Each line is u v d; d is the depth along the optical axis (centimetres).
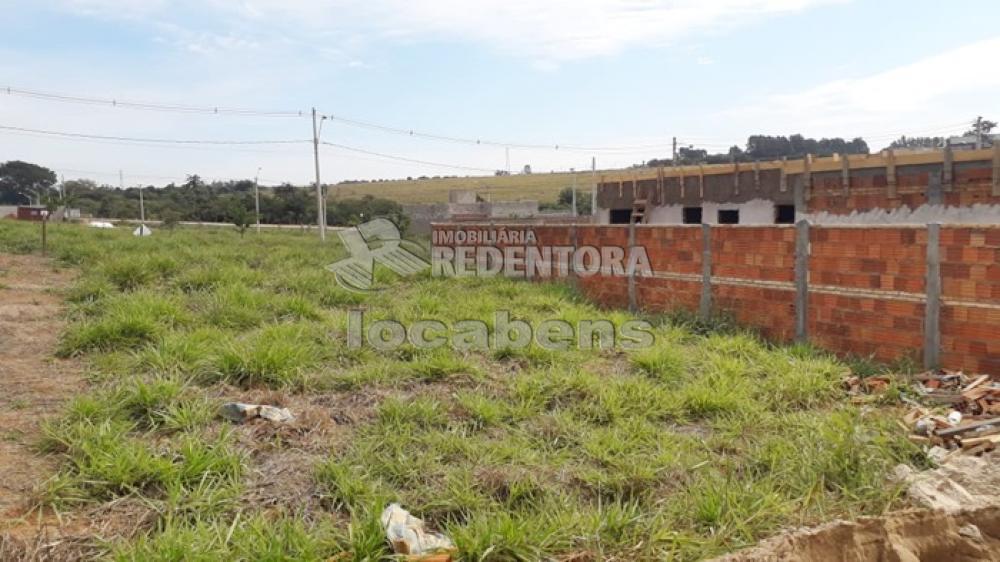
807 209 1488
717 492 387
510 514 371
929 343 657
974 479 413
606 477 416
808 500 390
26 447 434
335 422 508
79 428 441
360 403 553
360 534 326
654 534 348
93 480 379
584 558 331
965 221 1186
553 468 433
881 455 441
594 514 363
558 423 501
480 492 395
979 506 376
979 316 623
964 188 1188
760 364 682
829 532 348
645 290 1003
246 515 361
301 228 4212
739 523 356
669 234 952
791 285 788
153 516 354
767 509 375
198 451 414
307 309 883
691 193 1856
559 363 671
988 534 365
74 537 331
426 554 321
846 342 732
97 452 405
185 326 775
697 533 357
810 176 1480
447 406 537
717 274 884
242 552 313
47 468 405
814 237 758
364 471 416
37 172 7962
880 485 405
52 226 2547
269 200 5166
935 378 621
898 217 1298
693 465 440
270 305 897
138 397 497
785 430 501
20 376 588
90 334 680
